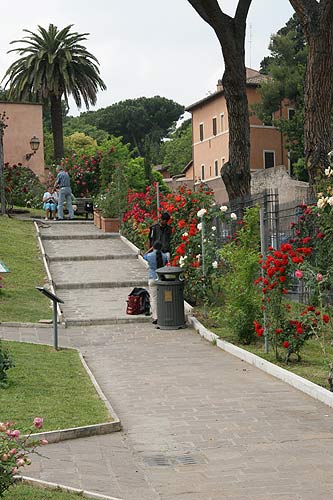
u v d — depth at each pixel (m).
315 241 13.43
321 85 17.92
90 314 17.72
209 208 18.59
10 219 30.86
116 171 31.08
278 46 56.41
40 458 7.46
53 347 13.94
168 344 14.63
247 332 13.88
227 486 6.69
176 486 6.72
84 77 47.97
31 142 40.47
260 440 8.12
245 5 20.98
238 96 21.52
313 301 12.09
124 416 9.30
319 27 17.72
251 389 10.61
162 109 103.12
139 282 21.17
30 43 47.25
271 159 60.62
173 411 9.50
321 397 9.75
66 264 23.61
